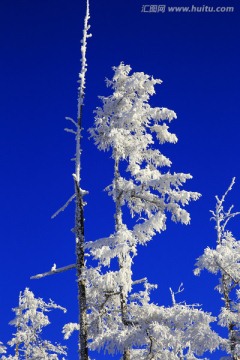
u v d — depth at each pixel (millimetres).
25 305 23625
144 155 16141
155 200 15086
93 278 13719
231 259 17062
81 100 14500
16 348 23078
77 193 13750
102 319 14484
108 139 15703
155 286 14781
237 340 16172
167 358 14008
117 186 15484
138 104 15500
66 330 16125
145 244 14453
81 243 13555
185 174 14203
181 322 13297
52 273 13398
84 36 14945
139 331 13195
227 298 17016
